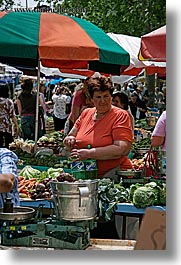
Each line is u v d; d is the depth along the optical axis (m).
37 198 3.83
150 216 2.31
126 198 3.66
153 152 4.23
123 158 4.29
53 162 5.41
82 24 5.18
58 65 6.77
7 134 7.75
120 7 12.31
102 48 4.86
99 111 4.28
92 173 3.80
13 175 2.99
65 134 7.09
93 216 2.84
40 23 4.96
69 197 2.76
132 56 7.47
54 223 2.83
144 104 11.86
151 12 10.98
